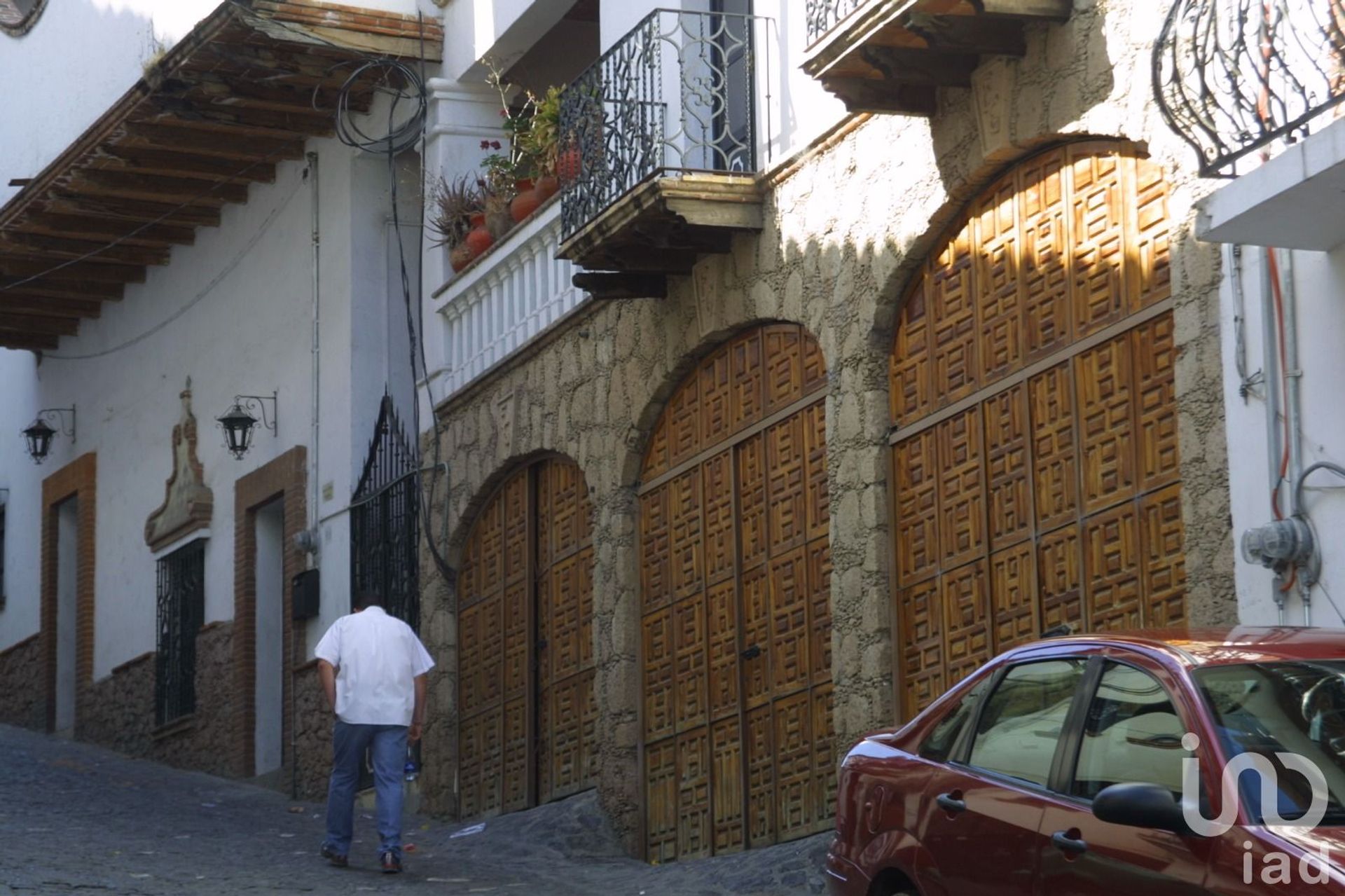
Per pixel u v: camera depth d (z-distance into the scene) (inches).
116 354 951.6
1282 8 305.4
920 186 420.2
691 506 517.7
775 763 471.8
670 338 521.0
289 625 743.1
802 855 430.6
